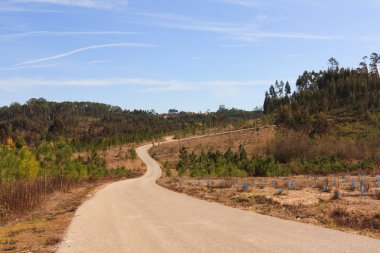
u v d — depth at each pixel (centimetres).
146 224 1208
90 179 5081
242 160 5744
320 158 5150
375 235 948
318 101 13550
